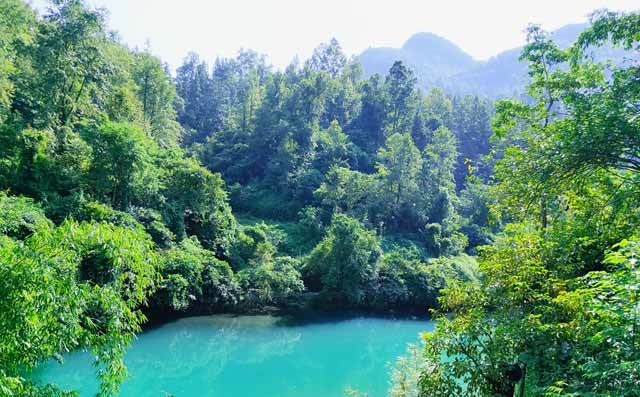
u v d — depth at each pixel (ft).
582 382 15.99
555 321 20.98
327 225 132.46
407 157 146.92
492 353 23.39
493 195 43.29
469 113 231.09
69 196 70.90
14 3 89.61
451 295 28.12
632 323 12.48
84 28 88.12
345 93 220.84
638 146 25.84
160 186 89.71
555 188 32.40
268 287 92.84
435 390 25.03
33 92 83.61
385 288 102.73
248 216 146.72
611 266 20.53
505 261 27.32
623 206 27.30
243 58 339.77
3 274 11.48
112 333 13.89
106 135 77.97
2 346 11.39
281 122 173.88
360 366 65.72
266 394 53.67
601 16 30.30
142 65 138.92
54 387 12.88
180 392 53.31
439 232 136.46
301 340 78.13
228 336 76.54
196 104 240.94
